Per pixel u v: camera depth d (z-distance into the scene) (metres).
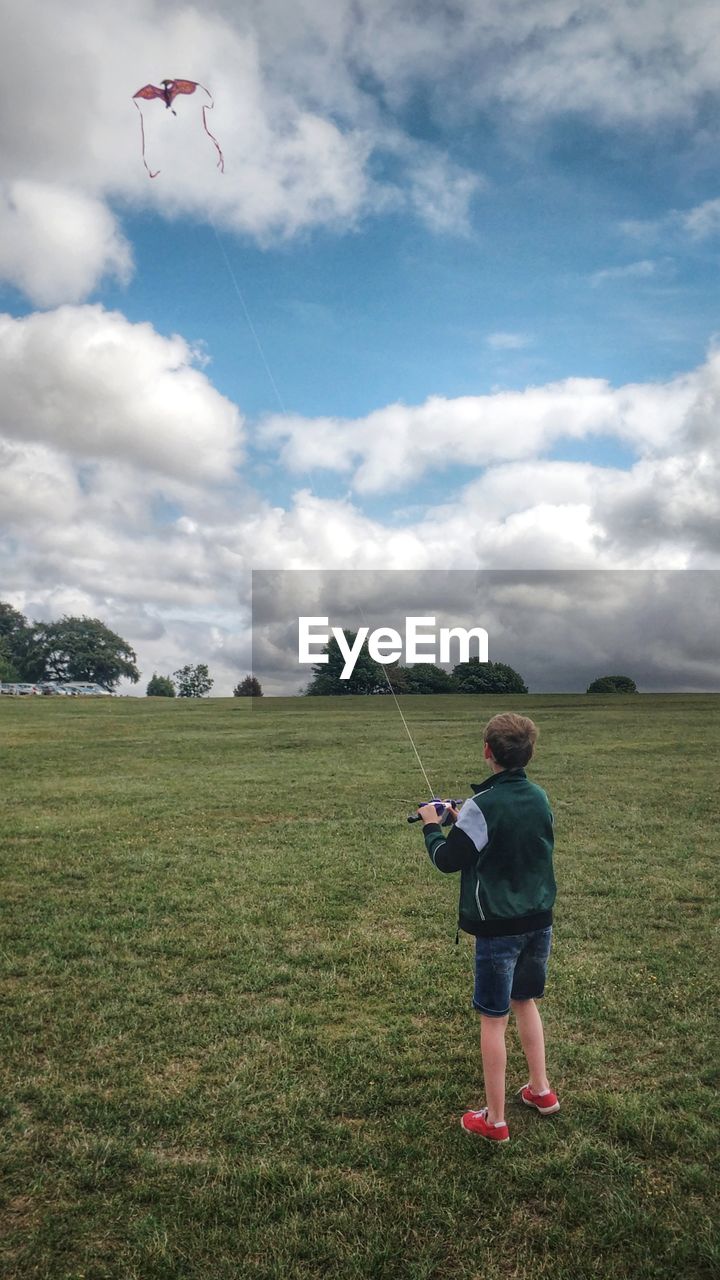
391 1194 3.16
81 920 6.69
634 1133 3.52
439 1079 4.04
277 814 11.53
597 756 17.69
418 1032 4.57
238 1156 3.41
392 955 5.83
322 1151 3.44
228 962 5.74
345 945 6.06
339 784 14.39
